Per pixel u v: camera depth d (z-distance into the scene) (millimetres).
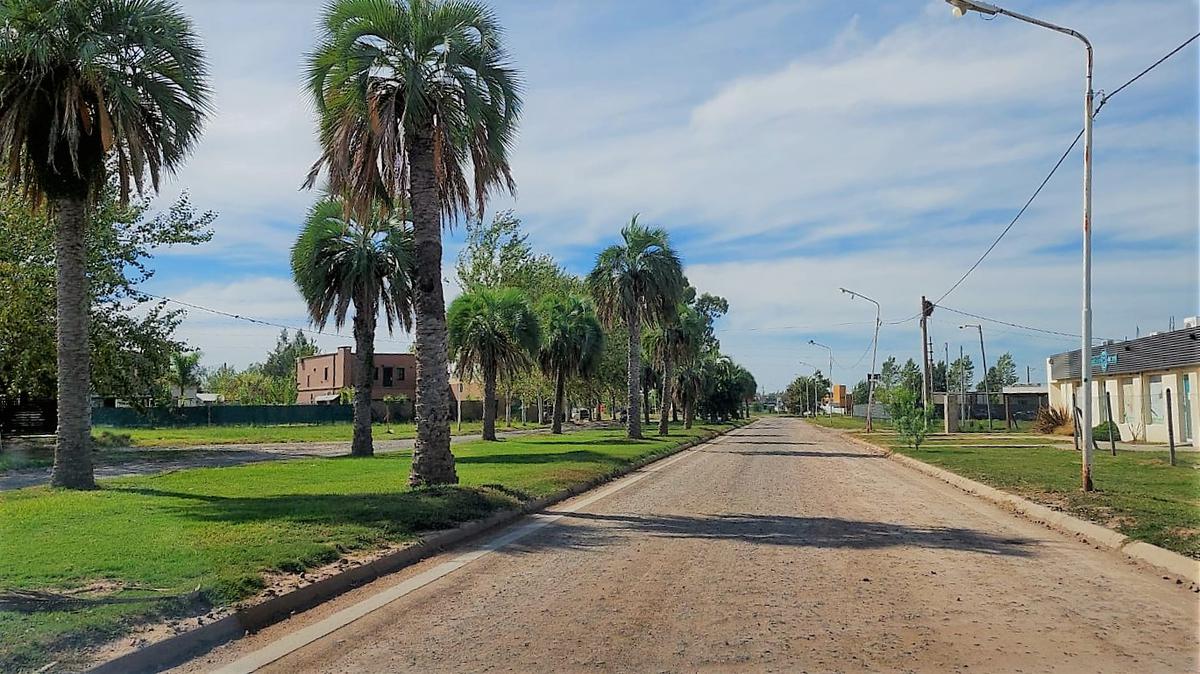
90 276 30312
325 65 16703
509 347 41438
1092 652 6543
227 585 7836
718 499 17031
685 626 7258
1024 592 8555
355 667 6219
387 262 29797
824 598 8273
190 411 64188
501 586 8867
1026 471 21250
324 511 12406
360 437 29422
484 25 17188
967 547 11195
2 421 41062
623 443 36594
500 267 56594
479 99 16891
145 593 7492
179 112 17219
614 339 62219
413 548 10516
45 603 7129
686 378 69938
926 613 7703
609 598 8289
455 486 15805
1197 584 8922
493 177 17859
